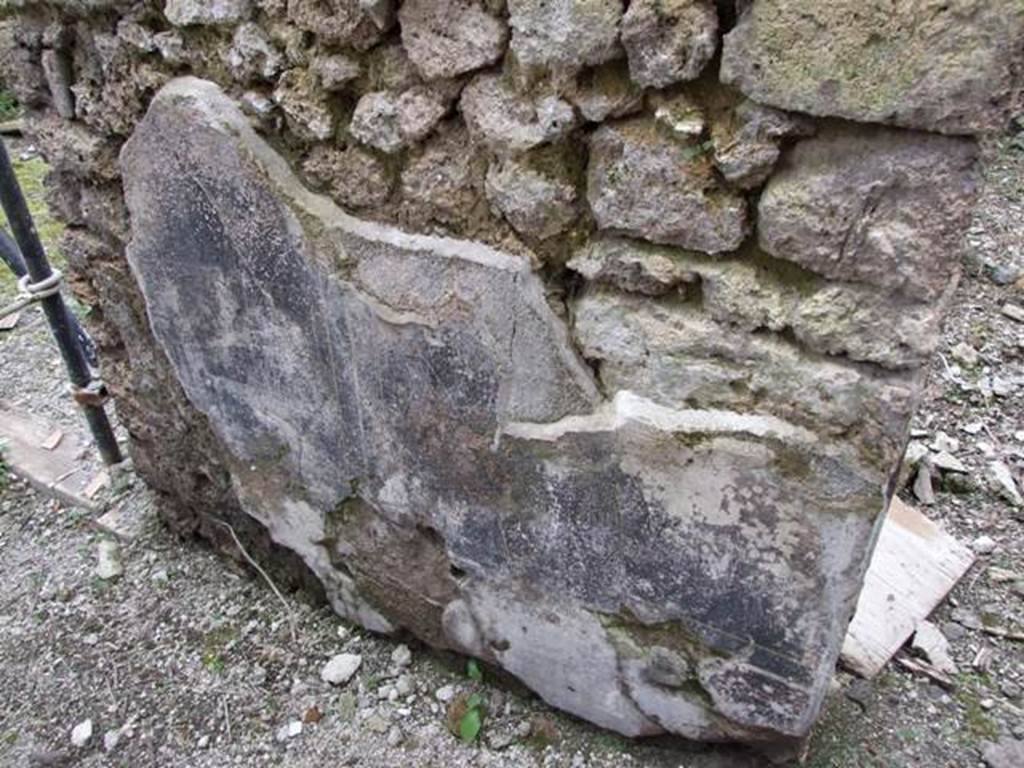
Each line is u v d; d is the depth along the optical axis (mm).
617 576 1740
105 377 2494
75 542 2730
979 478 2697
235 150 1747
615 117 1354
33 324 3842
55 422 3209
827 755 1943
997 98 1076
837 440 1394
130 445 2580
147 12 1794
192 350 2125
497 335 1620
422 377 1761
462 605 2041
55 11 1919
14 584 2607
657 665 1810
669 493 1575
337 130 1666
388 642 2307
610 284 1503
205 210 1870
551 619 1901
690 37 1222
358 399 1893
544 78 1378
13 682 2318
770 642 1636
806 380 1374
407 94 1542
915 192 1180
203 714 2180
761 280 1360
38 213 4598
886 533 2434
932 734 2000
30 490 2957
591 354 1568
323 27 1554
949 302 1281
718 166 1293
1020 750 1955
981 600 2336
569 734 2039
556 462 1677
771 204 1272
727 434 1460
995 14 1027
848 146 1197
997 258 3797
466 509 1872
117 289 2252
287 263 1812
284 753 2072
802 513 1467
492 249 1576
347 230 1709
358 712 2137
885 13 1075
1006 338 3295
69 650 2381
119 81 1915
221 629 2387
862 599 2266
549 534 1780
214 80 1780
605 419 1588
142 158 1897
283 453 2133
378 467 1966
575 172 1447
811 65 1146
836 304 1297
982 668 2156
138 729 2166
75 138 2070
